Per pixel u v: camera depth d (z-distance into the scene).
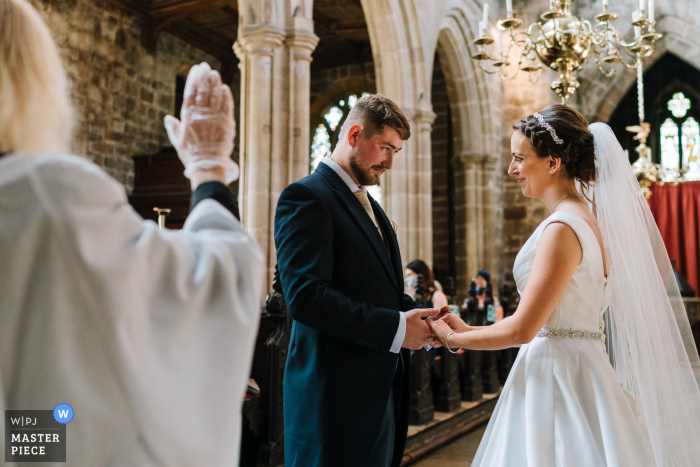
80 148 11.98
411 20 9.73
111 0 12.70
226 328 0.97
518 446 1.86
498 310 7.65
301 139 6.52
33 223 0.80
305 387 1.93
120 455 0.85
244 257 1.04
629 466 1.70
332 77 16.48
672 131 16.05
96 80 12.48
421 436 4.60
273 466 3.33
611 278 2.05
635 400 1.91
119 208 0.89
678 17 12.79
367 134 2.06
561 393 1.83
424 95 9.95
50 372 0.81
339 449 1.85
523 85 13.50
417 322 1.88
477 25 12.32
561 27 5.57
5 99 0.88
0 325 0.80
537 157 2.03
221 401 0.94
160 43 14.22
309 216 1.93
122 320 0.84
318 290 1.79
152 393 0.86
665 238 14.91
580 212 1.93
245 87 6.58
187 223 1.11
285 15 6.61
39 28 0.95
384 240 2.22
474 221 12.71
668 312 2.11
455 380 5.71
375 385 1.87
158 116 14.12
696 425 2.04
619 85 13.79
